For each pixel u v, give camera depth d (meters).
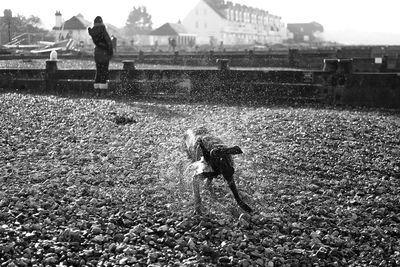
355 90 20.05
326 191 9.28
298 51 38.66
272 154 11.62
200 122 15.51
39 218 7.49
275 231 7.49
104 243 6.80
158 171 10.12
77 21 84.69
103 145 12.41
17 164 10.51
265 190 9.22
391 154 12.09
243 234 7.25
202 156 8.13
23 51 53.03
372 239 7.34
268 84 21.09
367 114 17.88
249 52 40.91
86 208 7.95
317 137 13.51
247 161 10.96
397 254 6.89
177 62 41.94
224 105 19.83
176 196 8.73
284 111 17.81
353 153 12.03
